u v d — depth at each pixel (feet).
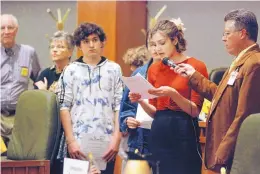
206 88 15.05
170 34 15.61
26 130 18.51
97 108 18.04
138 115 17.06
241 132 13.91
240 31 14.57
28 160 17.63
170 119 15.26
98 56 18.49
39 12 36.63
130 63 21.90
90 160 17.43
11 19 23.65
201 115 19.84
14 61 23.81
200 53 31.65
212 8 31.32
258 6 29.58
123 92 17.65
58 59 21.40
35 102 18.51
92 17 31.37
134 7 32.30
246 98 14.01
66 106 18.25
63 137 18.44
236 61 14.67
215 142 14.65
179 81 15.58
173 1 32.45
